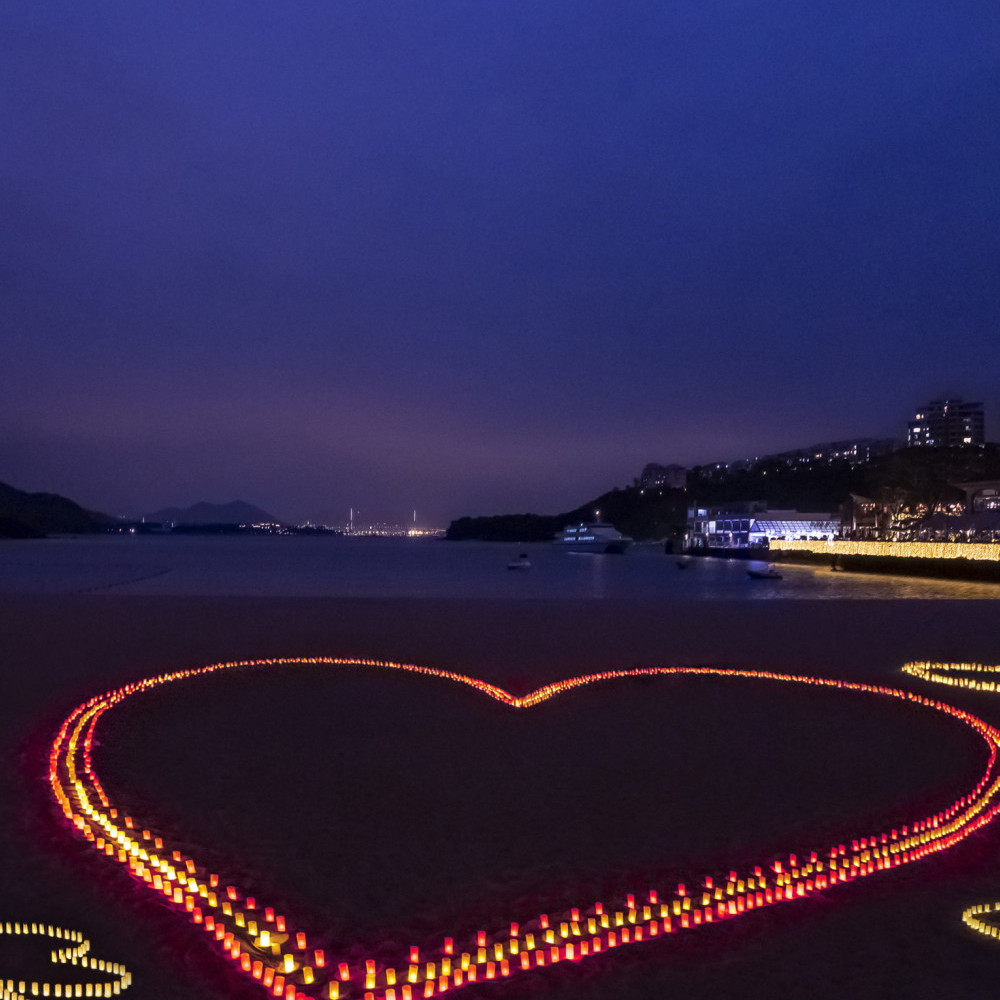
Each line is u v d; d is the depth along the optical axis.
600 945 5.40
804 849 7.04
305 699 12.86
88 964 5.14
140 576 66.44
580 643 18.58
